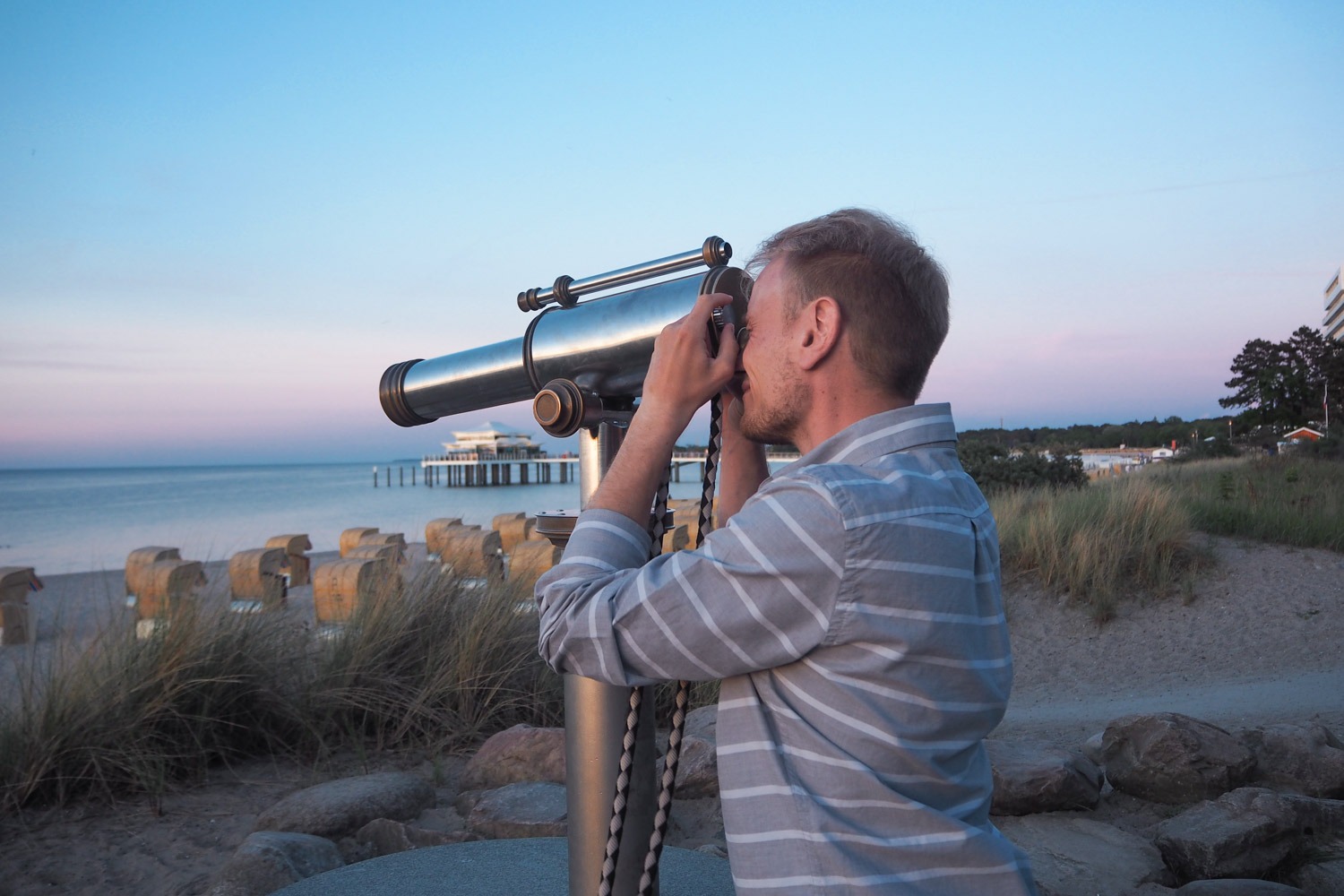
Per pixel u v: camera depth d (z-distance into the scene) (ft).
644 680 2.97
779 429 3.37
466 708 13.35
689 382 3.30
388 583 15.26
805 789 2.77
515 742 11.19
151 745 11.45
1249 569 25.62
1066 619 24.30
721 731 3.01
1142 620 23.66
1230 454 89.81
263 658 13.14
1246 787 9.27
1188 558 26.30
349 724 12.82
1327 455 63.87
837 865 2.67
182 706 11.89
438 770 11.42
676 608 2.82
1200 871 7.84
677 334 3.32
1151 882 7.85
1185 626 23.06
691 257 4.01
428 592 15.03
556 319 4.43
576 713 4.14
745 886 2.81
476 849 6.53
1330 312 302.25
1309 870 7.80
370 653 13.52
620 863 4.07
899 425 3.05
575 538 3.23
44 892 8.50
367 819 9.64
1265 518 28.94
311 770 11.99
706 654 2.82
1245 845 7.85
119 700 11.38
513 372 4.63
